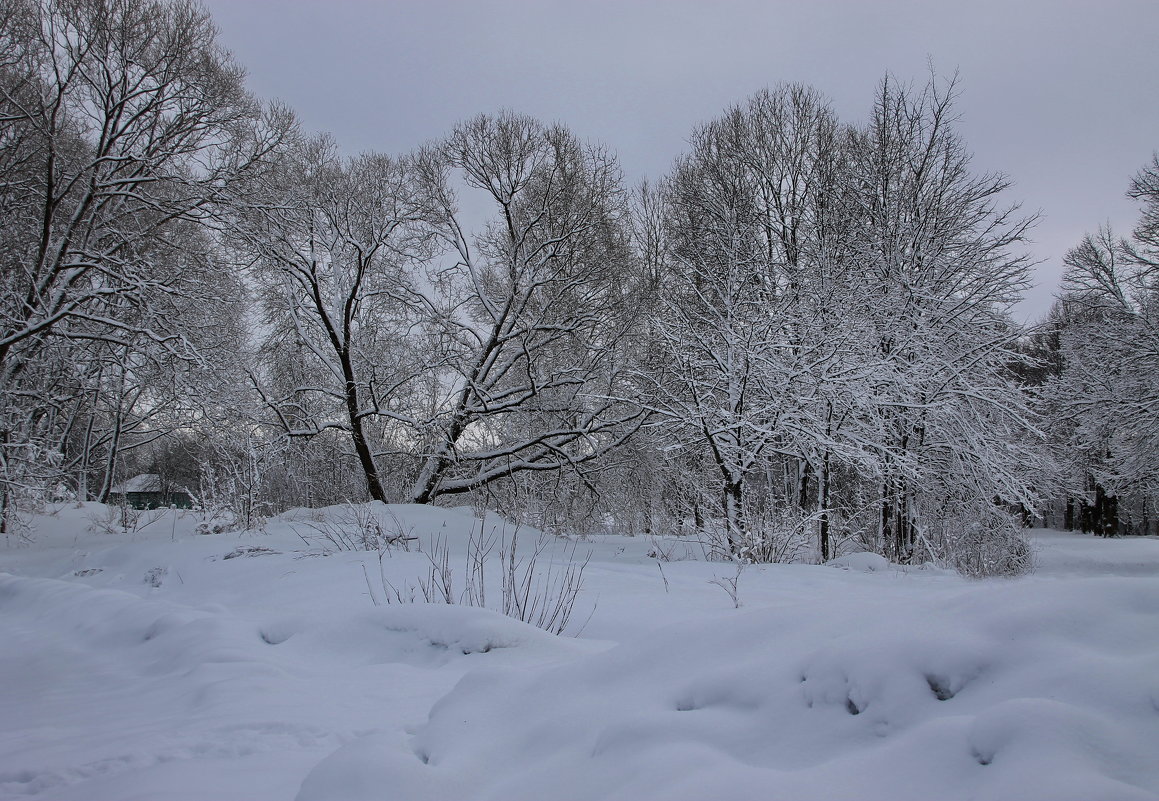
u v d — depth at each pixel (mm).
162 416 20078
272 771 3023
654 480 20906
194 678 4668
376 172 19312
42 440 18609
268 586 9016
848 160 22266
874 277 18500
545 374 20656
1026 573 14281
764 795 1772
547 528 18391
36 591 8703
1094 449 27797
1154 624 2076
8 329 16375
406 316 20250
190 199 17812
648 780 2010
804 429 14625
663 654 2816
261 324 21109
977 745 1768
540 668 3191
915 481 16516
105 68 16562
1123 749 1615
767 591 8711
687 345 15773
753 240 21266
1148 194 23516
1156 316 23453
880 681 2127
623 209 20312
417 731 3252
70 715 4148
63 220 17875
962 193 19281
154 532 15922
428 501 19312
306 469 21797
